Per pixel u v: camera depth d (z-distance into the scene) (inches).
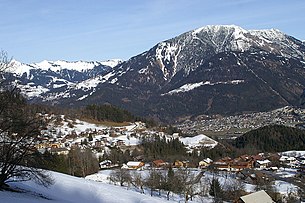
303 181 4008.4
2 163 1494.8
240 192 3253.0
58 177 2482.8
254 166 5403.5
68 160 3836.1
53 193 1953.7
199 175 3750.0
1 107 1441.9
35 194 1658.5
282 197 3270.2
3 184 1572.3
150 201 2223.2
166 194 3142.2
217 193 3139.8
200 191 3240.7
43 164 1658.5
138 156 5334.6
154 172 3415.4
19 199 1347.2
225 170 4889.3
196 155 5664.4
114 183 3390.7
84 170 3946.9
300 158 5890.8
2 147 1470.2
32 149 1531.7
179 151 5807.1
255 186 3627.0
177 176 3348.9
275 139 7106.3
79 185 2327.8
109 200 2091.5
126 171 3612.2
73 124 7037.4
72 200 1878.7
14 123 1455.5
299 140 6998.0
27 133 1499.8
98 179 3629.4
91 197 2090.3
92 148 5418.3
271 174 4675.2
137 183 3282.5
